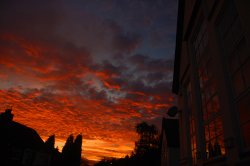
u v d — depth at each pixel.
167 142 19.45
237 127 4.57
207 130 6.57
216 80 5.43
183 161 9.16
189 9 8.29
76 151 56.41
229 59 4.98
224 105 4.94
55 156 42.88
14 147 26.28
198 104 7.34
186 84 9.38
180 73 10.15
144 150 46.81
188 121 9.05
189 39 8.34
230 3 4.90
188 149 8.63
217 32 5.47
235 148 4.44
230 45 4.93
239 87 4.56
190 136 8.73
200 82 7.36
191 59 8.05
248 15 3.89
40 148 31.91
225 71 5.07
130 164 46.94
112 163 68.19
